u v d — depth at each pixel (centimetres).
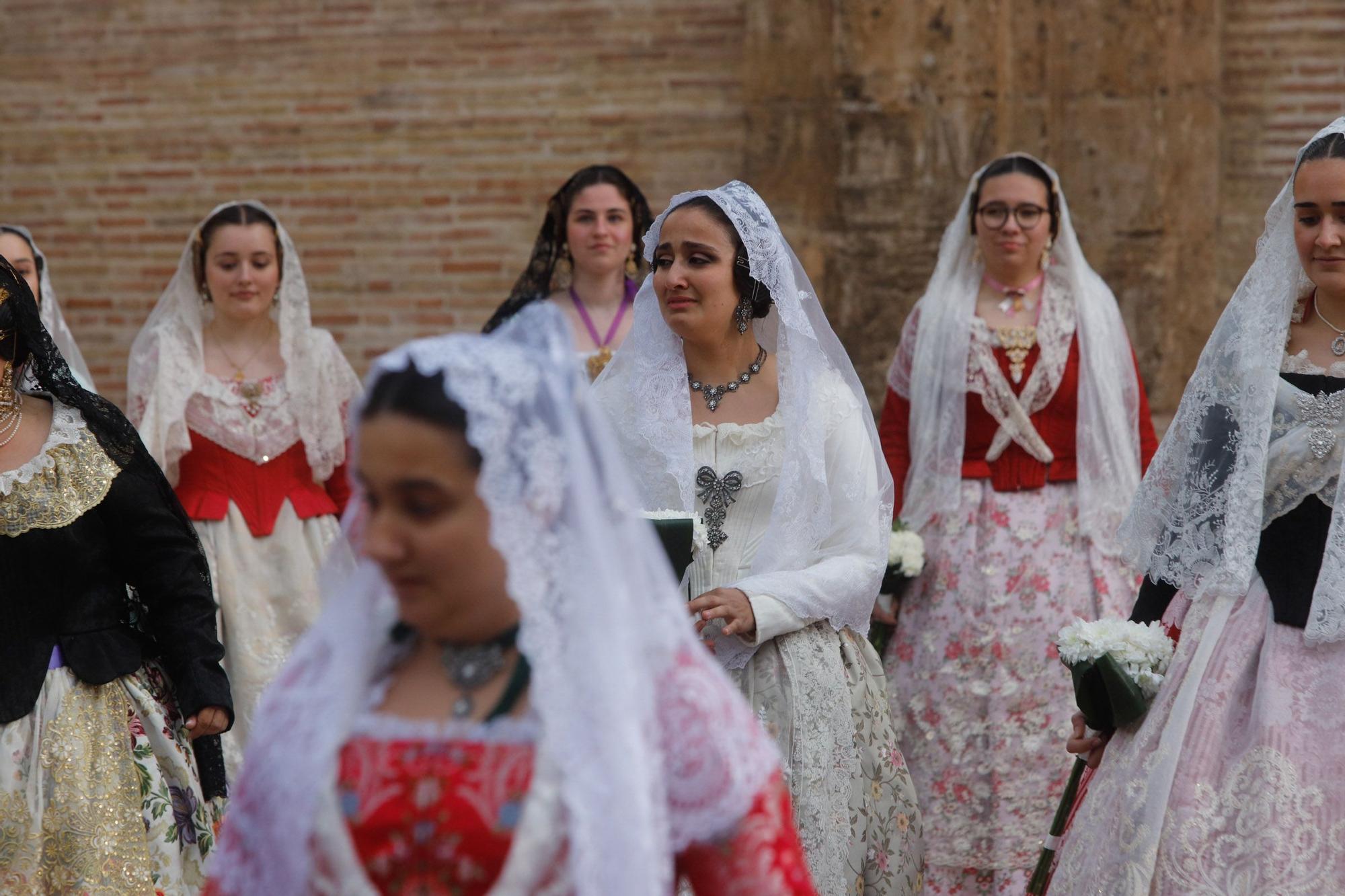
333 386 603
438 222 930
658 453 392
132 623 386
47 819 357
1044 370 544
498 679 201
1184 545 364
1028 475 544
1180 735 342
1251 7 836
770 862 199
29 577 360
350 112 934
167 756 376
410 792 193
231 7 944
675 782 199
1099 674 360
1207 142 822
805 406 391
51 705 361
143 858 362
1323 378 352
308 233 945
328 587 219
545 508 195
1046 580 536
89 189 967
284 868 197
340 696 202
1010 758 527
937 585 542
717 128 893
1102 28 820
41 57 968
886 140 832
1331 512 346
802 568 387
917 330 564
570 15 907
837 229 845
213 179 953
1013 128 830
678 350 404
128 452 377
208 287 598
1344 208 342
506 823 190
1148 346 831
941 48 823
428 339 202
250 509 577
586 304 636
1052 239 565
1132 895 334
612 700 192
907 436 572
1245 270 844
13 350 368
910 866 396
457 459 193
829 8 839
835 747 380
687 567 362
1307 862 324
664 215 401
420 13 923
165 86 955
